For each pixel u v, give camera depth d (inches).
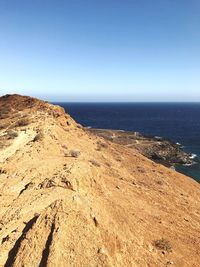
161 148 3681.1
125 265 693.3
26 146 1269.7
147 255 758.5
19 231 709.3
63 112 2210.9
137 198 1138.0
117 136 4126.5
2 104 2263.8
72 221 702.5
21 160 1105.4
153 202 1180.5
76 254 652.7
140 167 1702.8
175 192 1465.3
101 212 789.2
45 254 642.8
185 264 794.8
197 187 1737.2
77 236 682.2
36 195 840.9
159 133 5994.1
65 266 629.6
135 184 1332.4
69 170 934.4
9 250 669.3
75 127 2006.6
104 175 1215.6
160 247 823.1
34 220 714.8
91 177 968.9
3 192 875.4
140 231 850.8
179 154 3636.8
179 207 1242.0
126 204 995.3
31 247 654.5
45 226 687.1
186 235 965.8
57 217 696.4
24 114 1931.6
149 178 1552.7
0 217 781.3
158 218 1015.0
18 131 1481.3
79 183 901.2
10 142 1307.8
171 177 1738.4
